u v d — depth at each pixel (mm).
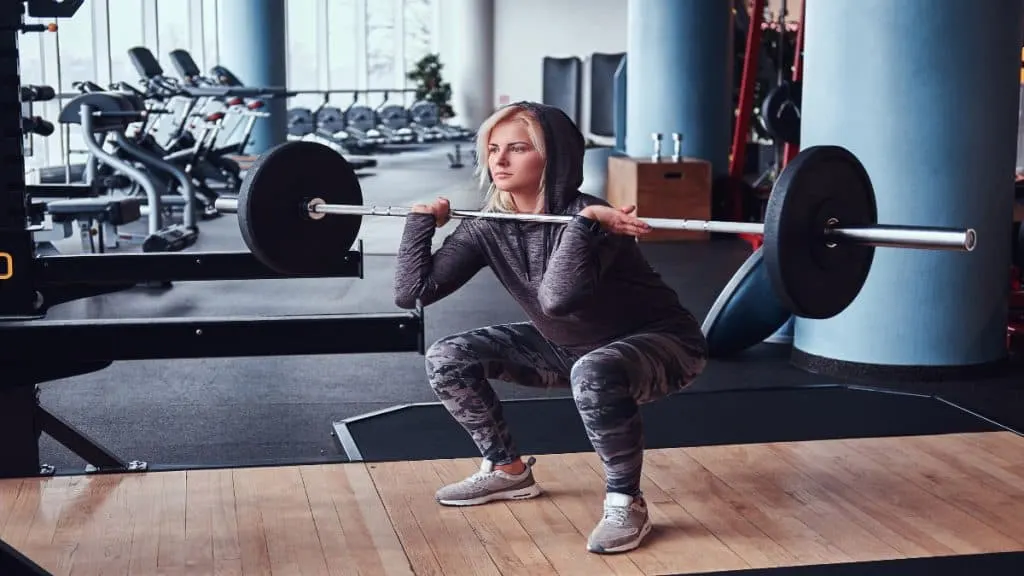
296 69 16469
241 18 11664
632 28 8047
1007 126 4066
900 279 4012
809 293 2117
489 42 18594
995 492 2789
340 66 17328
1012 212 4164
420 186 11102
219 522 2596
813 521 2598
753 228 2098
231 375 4219
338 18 17234
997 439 3240
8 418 2795
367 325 2631
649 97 7961
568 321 2480
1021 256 4254
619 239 2379
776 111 6742
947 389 3953
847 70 3994
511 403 3643
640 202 7504
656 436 3289
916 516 2627
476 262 2562
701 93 7910
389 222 8562
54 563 2355
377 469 2975
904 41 3896
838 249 2158
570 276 2273
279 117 12000
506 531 2543
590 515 2639
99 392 3977
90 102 6949
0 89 2484
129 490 2797
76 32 11047
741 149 7801
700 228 2174
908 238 2031
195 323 2598
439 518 2623
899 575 2289
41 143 10852
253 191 2434
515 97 18719
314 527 2568
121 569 2330
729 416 3506
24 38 10188
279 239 2502
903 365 4055
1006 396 3859
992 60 3959
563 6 18406
